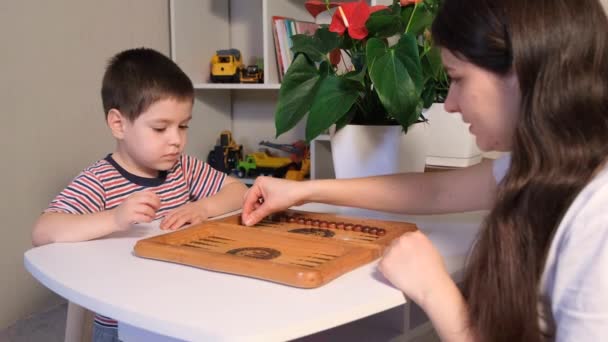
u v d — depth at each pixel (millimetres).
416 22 1103
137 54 1297
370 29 1117
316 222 911
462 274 727
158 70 1248
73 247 817
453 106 680
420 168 1216
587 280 527
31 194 1860
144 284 644
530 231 587
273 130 2723
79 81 2012
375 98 1149
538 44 577
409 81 990
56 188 1950
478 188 918
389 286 641
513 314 593
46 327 1827
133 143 1246
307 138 1078
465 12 618
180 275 676
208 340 516
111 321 1104
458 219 993
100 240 864
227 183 1395
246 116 2773
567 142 574
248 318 542
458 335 620
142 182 1259
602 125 580
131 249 805
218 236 828
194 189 1387
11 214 1797
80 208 1122
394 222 893
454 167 1555
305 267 658
